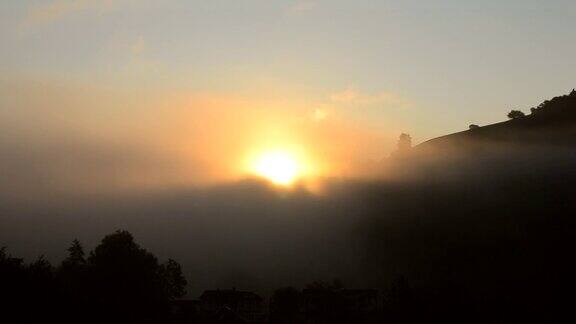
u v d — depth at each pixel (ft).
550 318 258.37
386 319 255.70
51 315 177.17
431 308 251.60
